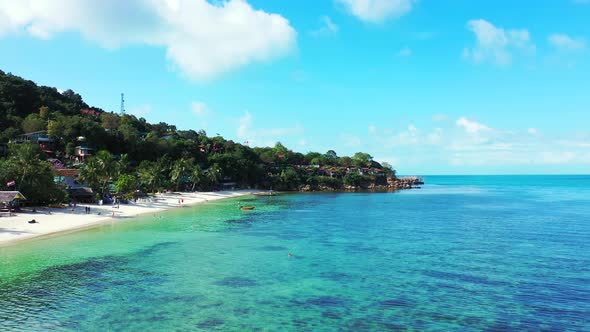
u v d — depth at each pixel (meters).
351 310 28.27
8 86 160.88
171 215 83.38
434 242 54.88
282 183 188.75
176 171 138.12
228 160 180.00
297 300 30.20
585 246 52.12
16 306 27.91
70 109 186.25
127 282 33.97
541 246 52.25
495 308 28.83
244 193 163.00
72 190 90.00
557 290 33.00
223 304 29.09
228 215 85.88
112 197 101.88
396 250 48.94
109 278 35.03
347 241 54.97
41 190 74.94
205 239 54.94
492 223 76.06
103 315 26.48
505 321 26.47
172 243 51.53
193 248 48.47
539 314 27.72
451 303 29.83
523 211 100.94
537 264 41.94
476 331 24.86
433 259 44.12
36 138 132.88
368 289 33.03
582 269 39.75
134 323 25.27
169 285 33.34
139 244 50.28
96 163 94.69
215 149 199.12
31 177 74.75
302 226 69.75
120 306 28.25
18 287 32.16
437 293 32.16
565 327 25.55
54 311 27.06
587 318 26.98
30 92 170.75
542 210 103.75
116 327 24.58
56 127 137.25
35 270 37.12
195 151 176.12
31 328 24.20
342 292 32.25
